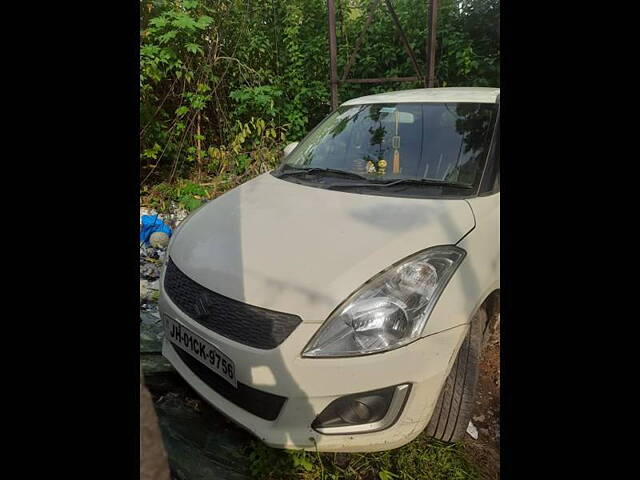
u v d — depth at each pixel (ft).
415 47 20.83
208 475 5.67
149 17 15.78
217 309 5.65
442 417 5.95
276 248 5.95
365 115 9.00
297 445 5.18
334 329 5.05
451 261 5.68
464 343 5.96
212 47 17.26
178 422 6.41
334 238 5.93
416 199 6.82
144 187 15.29
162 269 7.07
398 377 5.05
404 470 5.87
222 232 6.64
